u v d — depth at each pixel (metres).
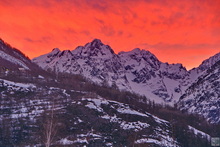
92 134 142.38
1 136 117.44
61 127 137.38
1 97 157.25
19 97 164.62
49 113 148.00
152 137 160.00
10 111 142.38
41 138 120.44
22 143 115.38
